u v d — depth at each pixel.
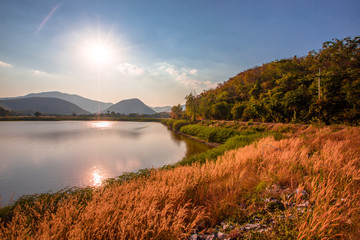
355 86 16.81
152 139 36.44
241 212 3.59
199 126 38.38
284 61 44.78
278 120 25.27
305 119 21.06
